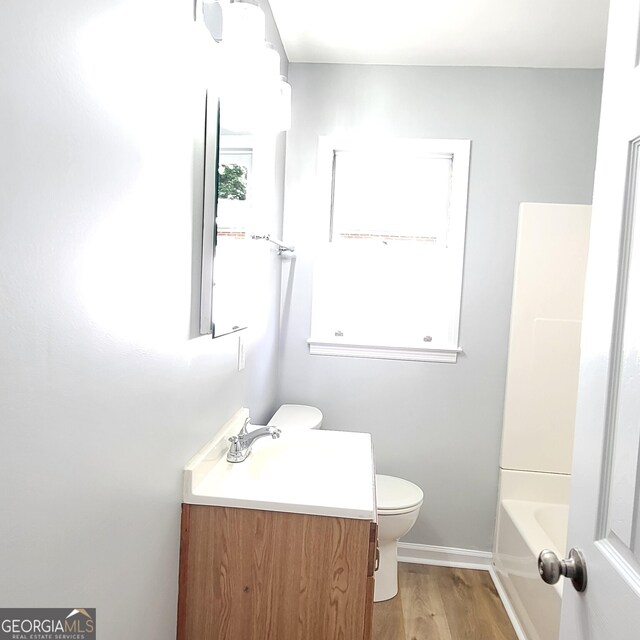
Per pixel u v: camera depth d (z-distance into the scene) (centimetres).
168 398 119
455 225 261
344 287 273
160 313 112
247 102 158
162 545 119
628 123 74
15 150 63
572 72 254
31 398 68
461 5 206
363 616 130
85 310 81
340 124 262
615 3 81
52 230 71
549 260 253
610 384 74
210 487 136
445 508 267
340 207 272
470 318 262
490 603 234
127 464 99
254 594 132
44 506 72
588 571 77
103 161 84
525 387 256
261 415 228
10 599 66
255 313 206
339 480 148
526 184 257
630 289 71
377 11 212
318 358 270
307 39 238
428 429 266
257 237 193
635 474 66
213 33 138
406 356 265
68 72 73
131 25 92
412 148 261
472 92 257
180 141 120
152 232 105
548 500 257
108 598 93
